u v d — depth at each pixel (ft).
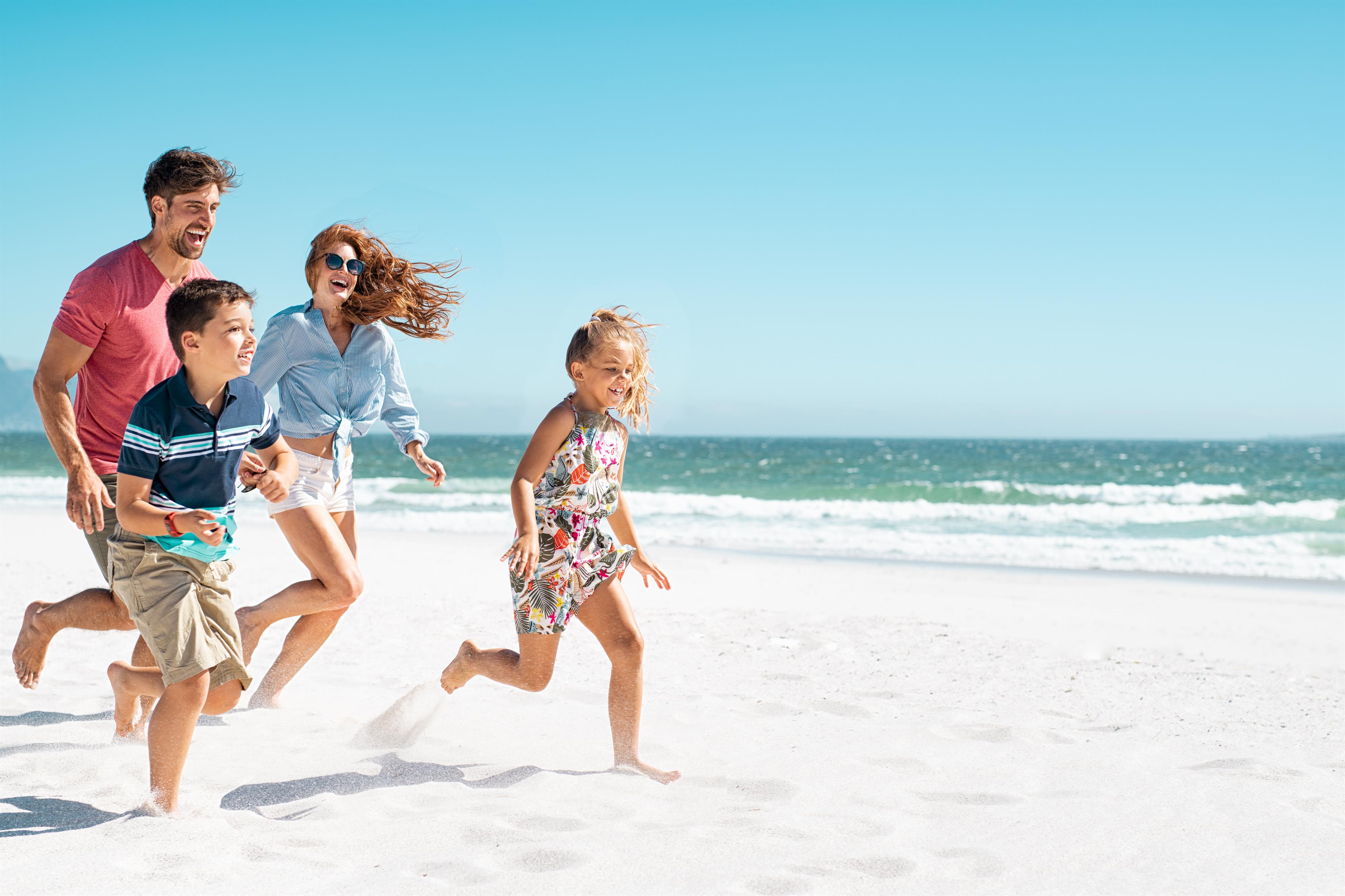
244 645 12.77
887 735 13.46
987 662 19.70
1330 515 68.80
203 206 11.03
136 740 11.76
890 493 91.76
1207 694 17.08
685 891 7.77
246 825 9.21
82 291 10.68
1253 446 422.00
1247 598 30.94
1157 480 126.52
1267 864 8.66
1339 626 26.00
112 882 7.64
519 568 10.61
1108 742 13.42
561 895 7.63
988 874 8.35
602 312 11.68
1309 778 11.55
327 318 13.48
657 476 127.75
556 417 11.14
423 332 14.25
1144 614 27.68
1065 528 59.82
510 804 9.96
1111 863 8.65
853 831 9.37
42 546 38.32
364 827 9.19
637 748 11.48
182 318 8.87
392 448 202.80
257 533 44.45
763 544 46.42
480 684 16.05
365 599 26.20
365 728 12.22
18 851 8.22
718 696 15.85
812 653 20.07
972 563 40.11
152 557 9.28
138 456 8.83
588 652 19.21
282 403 13.16
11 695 14.26
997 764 12.09
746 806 10.13
